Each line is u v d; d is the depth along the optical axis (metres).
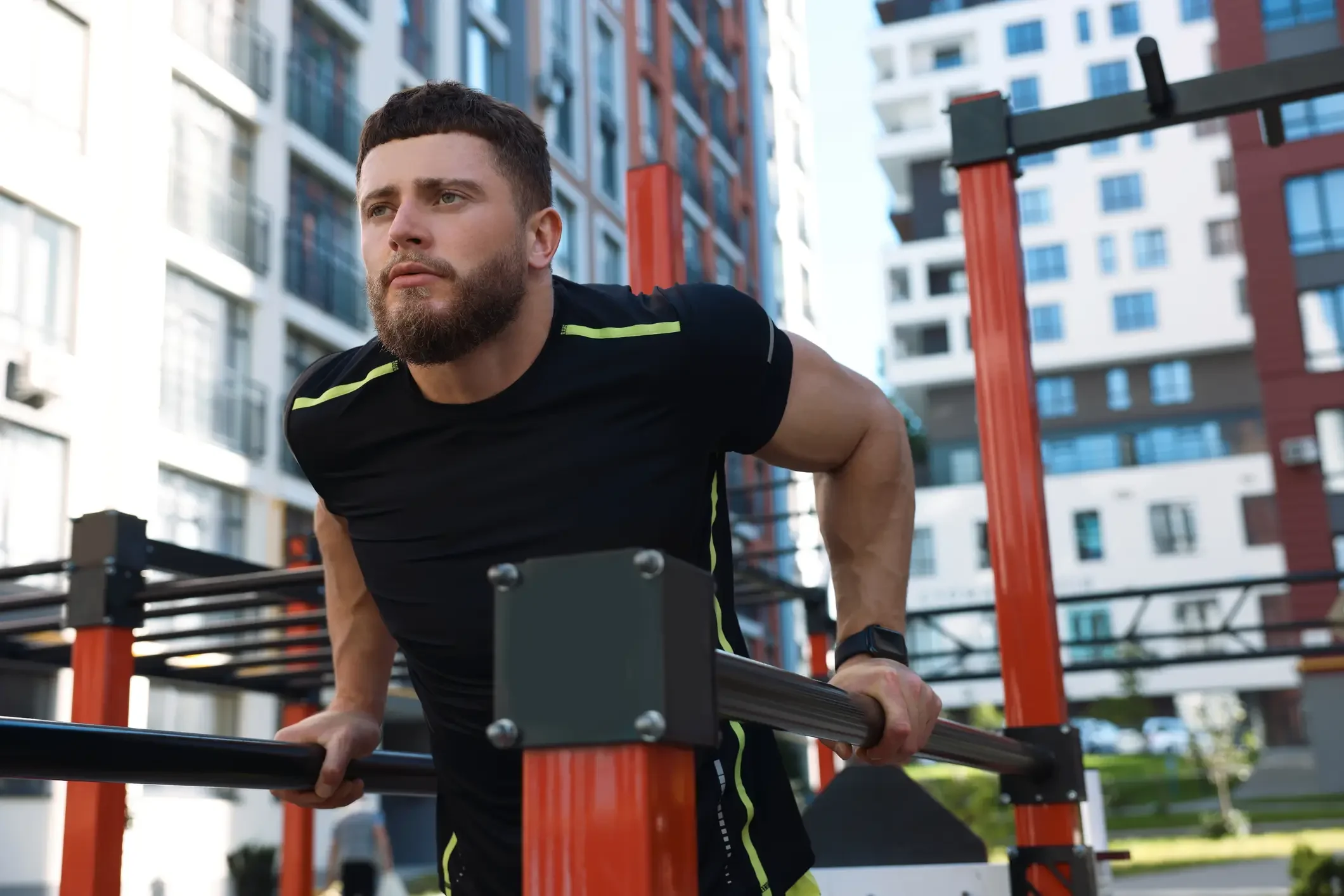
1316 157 31.81
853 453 1.66
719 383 1.47
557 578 0.77
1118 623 42.44
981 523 43.78
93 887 3.17
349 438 1.47
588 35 26.17
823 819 3.37
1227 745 30.81
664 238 3.28
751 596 8.09
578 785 0.75
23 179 11.61
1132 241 46.12
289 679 6.77
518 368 1.40
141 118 13.38
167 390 13.50
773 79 38.62
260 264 15.90
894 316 47.28
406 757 1.74
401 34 20.28
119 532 3.78
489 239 1.32
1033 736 2.90
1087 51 48.81
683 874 0.77
